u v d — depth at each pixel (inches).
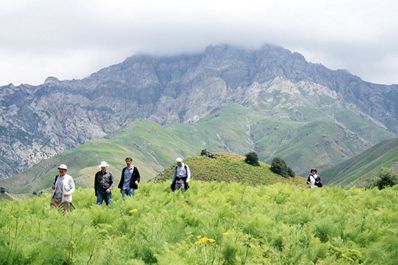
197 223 470.6
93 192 797.2
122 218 469.1
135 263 311.7
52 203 626.5
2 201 633.6
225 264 360.8
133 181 733.3
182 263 312.8
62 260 315.6
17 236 332.8
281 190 765.3
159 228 391.2
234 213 519.8
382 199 669.9
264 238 418.9
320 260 392.8
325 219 459.5
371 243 421.1
